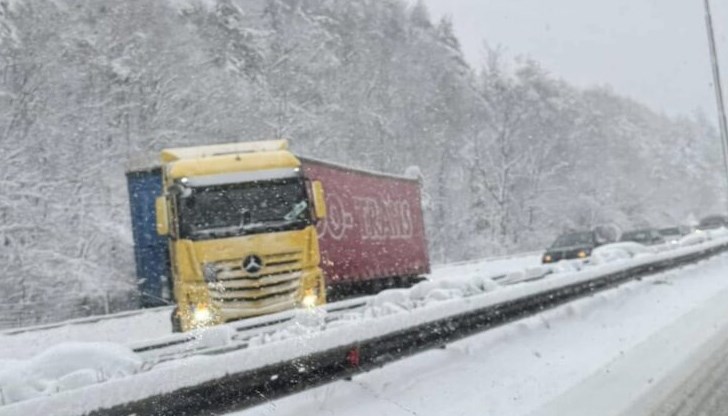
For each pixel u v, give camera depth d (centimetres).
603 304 1252
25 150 2991
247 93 4356
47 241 2903
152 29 4072
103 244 3083
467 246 5359
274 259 1130
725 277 1702
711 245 2125
